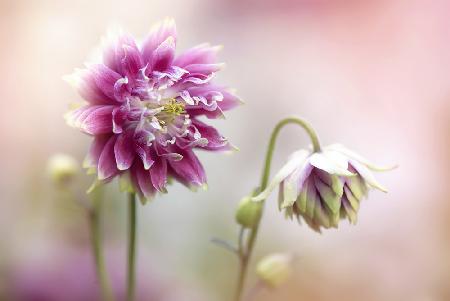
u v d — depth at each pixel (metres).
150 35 0.38
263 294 0.49
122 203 0.51
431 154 0.54
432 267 0.52
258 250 0.52
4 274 0.45
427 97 0.54
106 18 0.54
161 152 0.38
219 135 0.39
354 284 0.50
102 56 0.38
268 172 0.39
